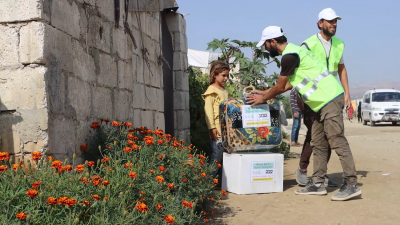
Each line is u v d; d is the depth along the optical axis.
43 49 3.67
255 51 9.34
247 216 4.53
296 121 11.27
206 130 9.19
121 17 5.52
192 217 3.86
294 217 4.46
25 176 3.04
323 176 5.46
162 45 8.33
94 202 3.05
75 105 4.25
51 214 2.85
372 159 8.46
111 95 5.17
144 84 6.73
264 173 5.67
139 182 3.65
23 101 3.71
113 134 4.56
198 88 9.55
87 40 4.57
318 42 5.88
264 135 5.76
